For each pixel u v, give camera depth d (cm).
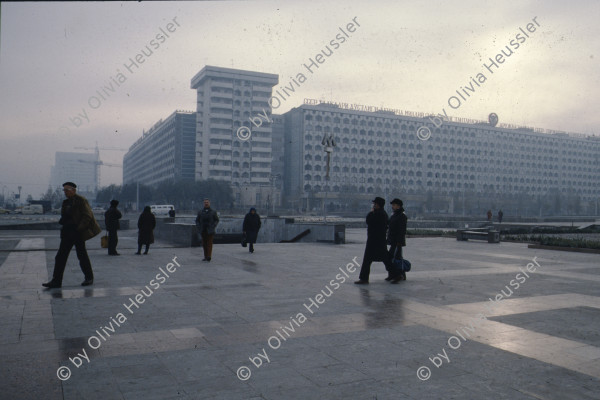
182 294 741
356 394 343
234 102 11181
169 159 12531
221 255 1395
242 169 11219
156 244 1825
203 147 11075
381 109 13000
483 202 12769
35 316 579
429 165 12988
